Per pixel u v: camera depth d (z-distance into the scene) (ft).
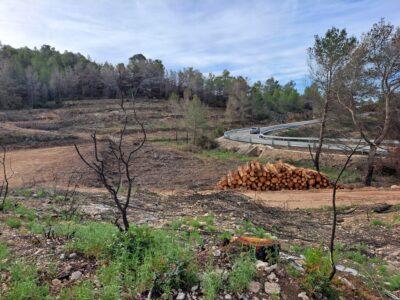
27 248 18.06
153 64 352.49
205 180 74.95
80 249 17.98
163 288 14.25
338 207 43.98
